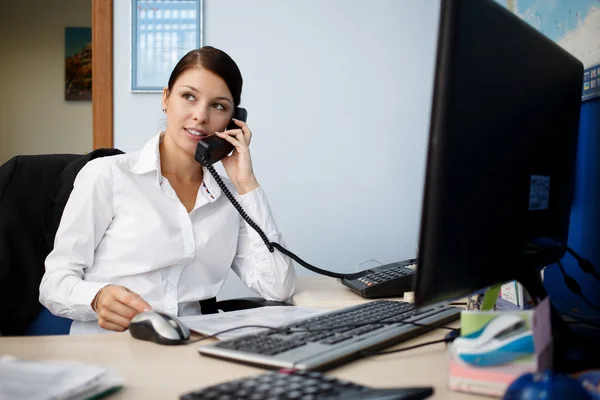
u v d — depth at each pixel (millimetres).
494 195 730
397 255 2254
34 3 5133
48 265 1402
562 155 925
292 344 779
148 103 2170
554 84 870
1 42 5125
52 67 5148
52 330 1445
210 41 2174
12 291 1401
